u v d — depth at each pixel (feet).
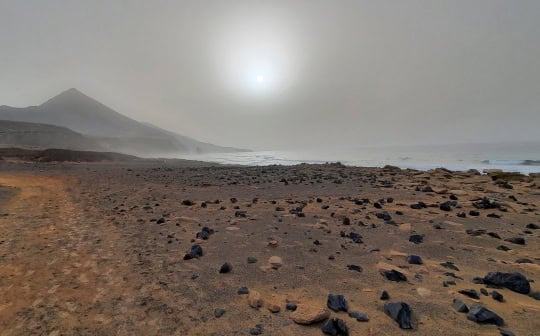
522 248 20.80
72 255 21.21
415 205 34.35
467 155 232.53
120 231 27.27
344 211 32.71
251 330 11.75
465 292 14.12
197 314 13.15
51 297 15.11
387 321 12.02
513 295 14.05
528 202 36.91
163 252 21.40
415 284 15.43
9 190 55.42
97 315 13.37
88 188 58.44
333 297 13.60
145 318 12.99
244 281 16.37
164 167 134.10
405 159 201.16
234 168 114.11
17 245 23.56
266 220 29.66
